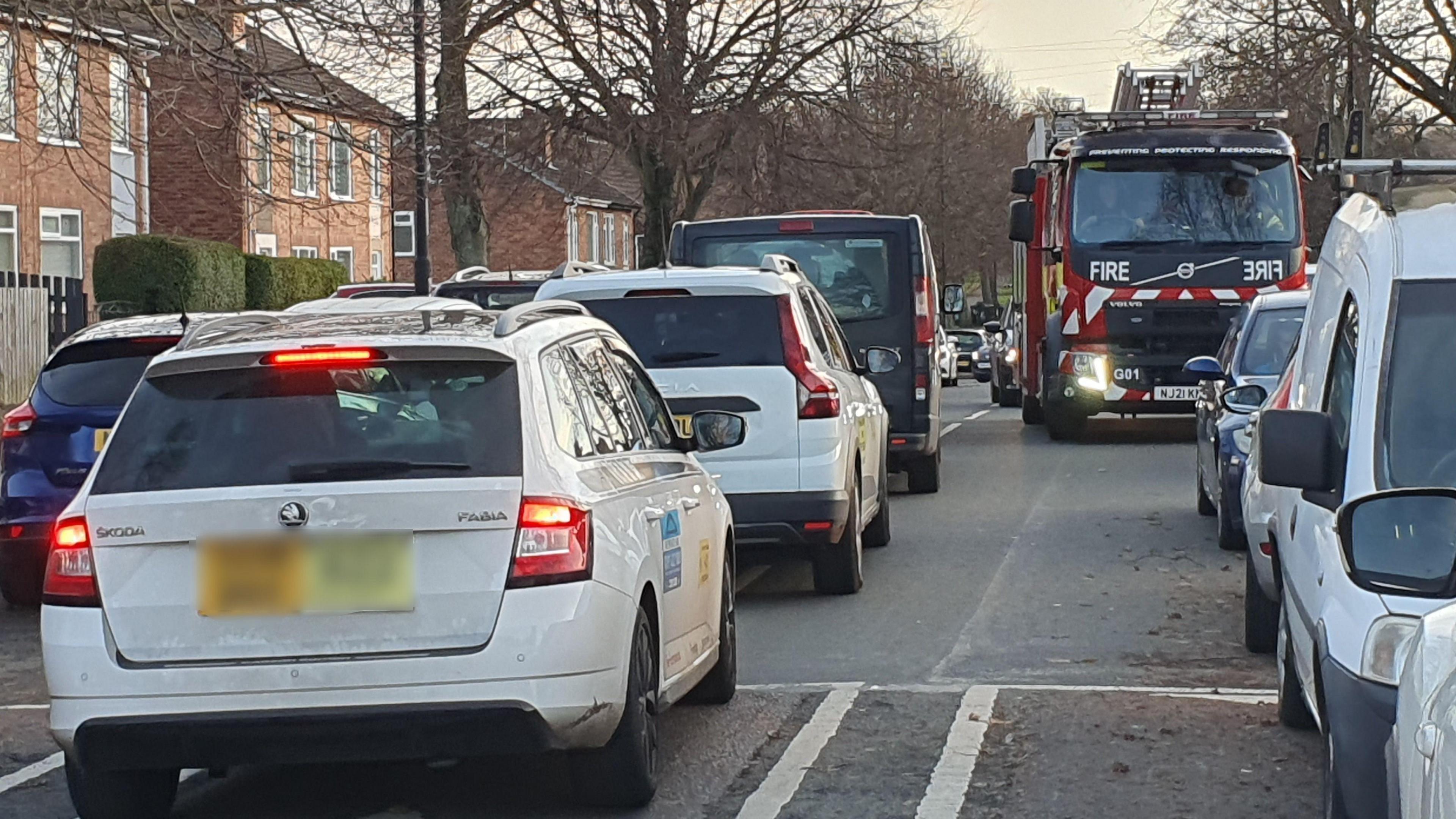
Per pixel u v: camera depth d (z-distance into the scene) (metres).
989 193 79.38
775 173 38.31
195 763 5.79
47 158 25.78
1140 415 26.94
